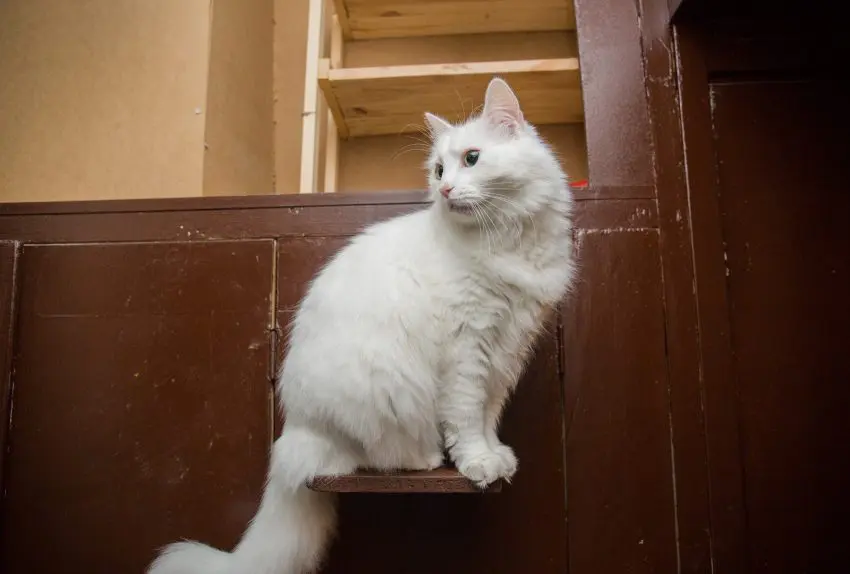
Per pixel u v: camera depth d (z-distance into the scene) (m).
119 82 1.60
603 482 1.25
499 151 1.06
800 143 1.36
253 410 1.31
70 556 1.30
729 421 1.26
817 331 1.30
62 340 1.36
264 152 1.92
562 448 1.26
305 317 1.14
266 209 1.37
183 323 1.35
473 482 1.00
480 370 1.05
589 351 1.29
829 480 1.26
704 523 1.24
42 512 1.31
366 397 1.01
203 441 1.31
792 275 1.32
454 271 1.05
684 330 1.29
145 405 1.33
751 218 1.34
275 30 2.05
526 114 1.77
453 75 1.53
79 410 1.34
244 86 1.80
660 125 1.37
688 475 1.25
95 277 1.37
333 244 1.35
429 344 1.03
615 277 1.31
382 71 1.54
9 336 1.34
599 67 1.40
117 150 1.57
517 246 1.08
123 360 1.35
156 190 1.55
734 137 1.37
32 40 1.65
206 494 1.30
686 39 1.40
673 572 1.23
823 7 1.38
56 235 1.39
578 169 1.83
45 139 1.60
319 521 1.14
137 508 1.31
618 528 1.24
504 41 1.93
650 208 1.33
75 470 1.32
